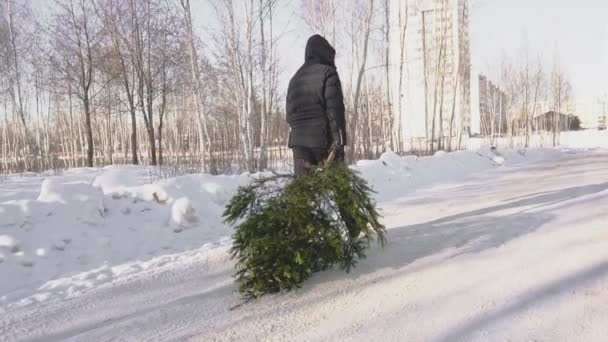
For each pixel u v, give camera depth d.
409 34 20.23
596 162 12.43
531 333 2.04
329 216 2.96
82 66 17.14
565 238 3.50
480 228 4.01
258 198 3.02
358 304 2.52
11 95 19.41
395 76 19.70
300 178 3.01
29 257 3.65
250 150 11.45
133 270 3.53
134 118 17.59
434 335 2.08
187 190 5.65
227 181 6.31
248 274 2.81
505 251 3.27
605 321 2.12
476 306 2.37
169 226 4.80
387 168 9.51
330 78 3.30
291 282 2.75
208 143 11.98
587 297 2.39
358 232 3.10
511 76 31.22
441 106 19.91
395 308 2.42
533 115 32.72
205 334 2.26
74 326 2.46
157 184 5.46
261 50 12.03
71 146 22.72
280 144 15.49
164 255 4.00
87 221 4.38
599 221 3.98
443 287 2.67
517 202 5.36
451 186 8.23
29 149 18.77
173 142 17.20
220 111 15.52
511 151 16.03
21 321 2.56
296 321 2.35
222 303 2.70
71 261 3.78
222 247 4.15
